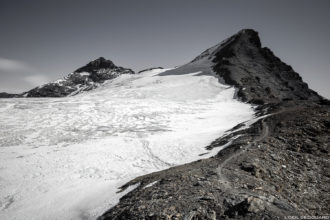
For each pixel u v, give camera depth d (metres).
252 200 11.74
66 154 32.47
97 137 39.16
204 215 11.61
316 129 23.80
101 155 31.88
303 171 17.47
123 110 54.34
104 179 25.53
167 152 31.58
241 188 14.14
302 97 83.56
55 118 48.03
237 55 115.88
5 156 32.16
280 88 87.25
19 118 47.38
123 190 19.78
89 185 24.06
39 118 47.75
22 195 23.30
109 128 43.59
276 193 13.96
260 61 114.38
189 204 12.70
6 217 19.72
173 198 13.75
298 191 14.65
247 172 16.98
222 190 13.83
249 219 10.82
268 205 11.77
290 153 20.36
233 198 12.53
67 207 19.89
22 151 33.78
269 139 23.66
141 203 14.31
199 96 73.38
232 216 11.24
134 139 37.69
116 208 15.91
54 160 30.70
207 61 132.38
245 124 35.12
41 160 30.75
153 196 14.85
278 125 27.88
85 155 31.98
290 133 24.23
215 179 15.63
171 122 47.31
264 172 16.94
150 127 44.12
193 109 57.78
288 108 42.31
